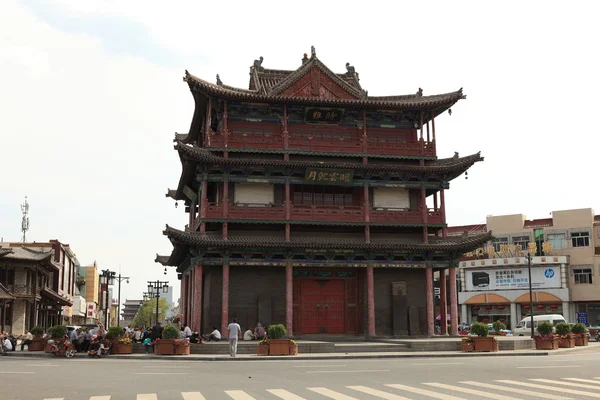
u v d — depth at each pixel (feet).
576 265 326.24
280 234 198.59
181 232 180.24
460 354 148.77
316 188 206.39
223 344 154.20
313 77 204.74
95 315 511.40
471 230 371.97
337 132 208.64
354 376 93.61
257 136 195.00
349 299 203.62
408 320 199.21
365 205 198.49
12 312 270.87
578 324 194.08
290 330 186.91
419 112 210.38
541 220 344.49
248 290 193.47
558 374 95.45
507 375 93.97
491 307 346.13
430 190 213.66
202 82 187.73
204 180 191.42
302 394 71.56
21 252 277.44
